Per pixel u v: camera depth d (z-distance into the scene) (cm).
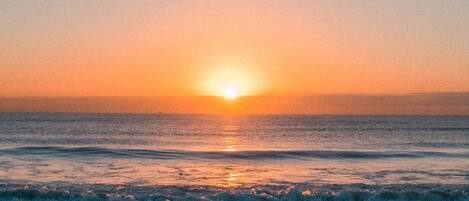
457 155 3566
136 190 1977
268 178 2469
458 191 1831
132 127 11150
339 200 1777
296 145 5547
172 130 9756
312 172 2691
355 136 7600
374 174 2616
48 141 5984
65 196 1752
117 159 3178
